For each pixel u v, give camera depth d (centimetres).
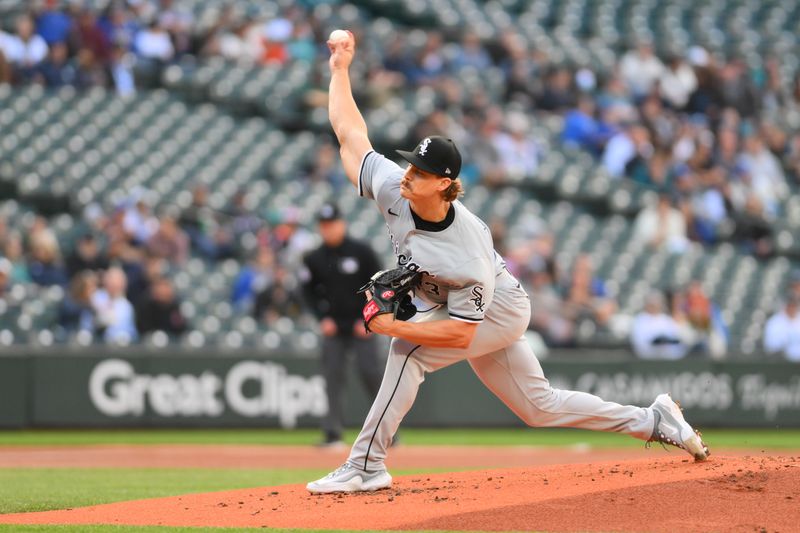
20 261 4656
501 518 1667
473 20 7306
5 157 5500
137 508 1936
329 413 3700
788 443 4366
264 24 6525
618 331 5191
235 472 2992
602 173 6531
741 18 8144
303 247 5056
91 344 4400
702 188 6506
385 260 5369
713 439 4488
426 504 1798
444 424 4644
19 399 4231
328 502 1867
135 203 5000
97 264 4678
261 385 4475
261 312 4788
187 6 6662
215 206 5444
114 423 4309
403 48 6550
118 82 6038
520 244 5384
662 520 1633
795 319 5250
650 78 7006
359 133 1908
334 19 6844
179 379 4384
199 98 6216
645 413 1972
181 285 4841
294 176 5862
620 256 5888
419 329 1805
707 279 5944
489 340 1875
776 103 7538
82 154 5606
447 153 1716
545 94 6762
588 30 7681
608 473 1950
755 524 1606
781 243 6544
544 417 1959
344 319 3594
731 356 4959
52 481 2698
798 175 7188
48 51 5925
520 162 6284
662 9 7981
